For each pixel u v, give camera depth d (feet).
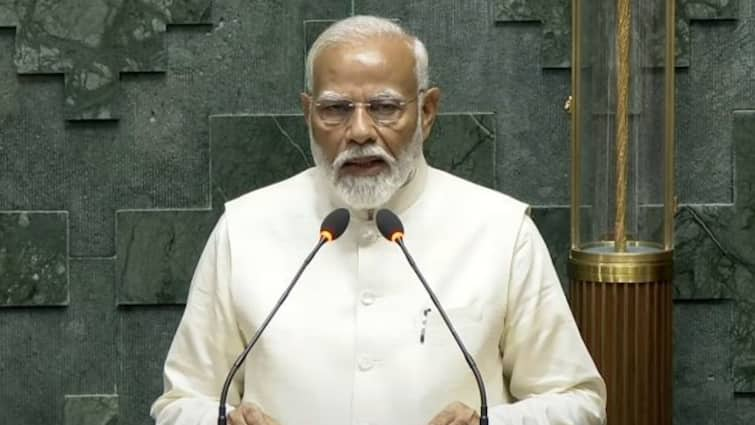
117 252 28.19
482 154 27.99
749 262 27.99
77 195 28.19
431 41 27.96
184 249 28.19
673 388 27.94
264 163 28.04
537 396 19.81
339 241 20.08
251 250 20.29
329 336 19.30
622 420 24.79
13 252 28.17
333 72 19.16
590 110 25.21
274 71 28.02
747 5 27.63
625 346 24.70
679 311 28.27
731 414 28.27
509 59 27.96
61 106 28.04
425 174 20.75
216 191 28.09
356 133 18.90
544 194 28.12
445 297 19.52
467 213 20.38
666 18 25.07
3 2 27.71
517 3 27.68
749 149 27.84
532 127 28.04
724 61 27.76
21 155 28.09
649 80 25.17
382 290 19.61
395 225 18.31
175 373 20.57
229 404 20.39
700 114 27.86
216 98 28.07
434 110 20.67
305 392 19.06
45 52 27.76
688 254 28.07
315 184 20.93
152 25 27.78
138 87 28.04
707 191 28.04
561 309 20.25
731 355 28.14
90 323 28.35
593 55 25.09
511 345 20.12
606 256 24.62
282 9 27.94
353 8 27.94
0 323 28.27
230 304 20.25
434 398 18.92
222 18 27.94
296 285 19.79
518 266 20.07
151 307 28.35
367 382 19.02
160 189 28.19
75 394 28.37
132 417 28.37
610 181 25.18
